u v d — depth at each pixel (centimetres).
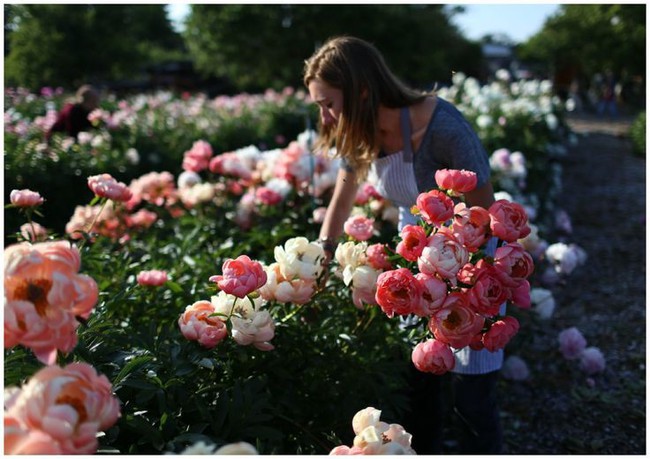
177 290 208
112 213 295
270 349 154
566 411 303
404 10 2053
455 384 210
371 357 191
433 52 2192
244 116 916
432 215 135
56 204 447
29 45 2009
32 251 98
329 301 203
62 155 463
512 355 345
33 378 90
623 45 2167
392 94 188
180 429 134
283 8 1967
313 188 310
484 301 130
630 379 331
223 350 154
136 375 137
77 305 101
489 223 140
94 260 213
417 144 192
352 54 185
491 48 3962
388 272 134
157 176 345
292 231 305
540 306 322
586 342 362
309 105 943
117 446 133
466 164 186
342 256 168
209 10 1966
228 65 2134
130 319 197
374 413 128
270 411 165
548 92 979
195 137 730
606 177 861
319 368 179
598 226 618
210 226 317
